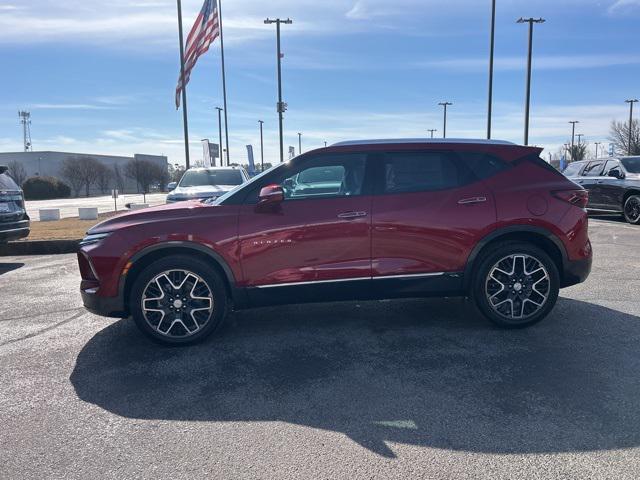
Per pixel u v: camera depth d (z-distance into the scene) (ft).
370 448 9.36
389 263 14.98
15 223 29.73
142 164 229.86
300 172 15.39
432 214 14.99
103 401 11.55
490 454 9.07
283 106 99.14
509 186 15.48
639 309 17.37
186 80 63.72
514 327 15.57
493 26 78.23
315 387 11.96
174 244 14.42
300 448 9.43
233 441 9.72
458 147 15.72
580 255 15.66
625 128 176.96
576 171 48.91
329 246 14.76
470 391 11.53
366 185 15.23
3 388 12.35
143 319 14.53
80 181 218.59
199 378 12.66
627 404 10.78
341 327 16.20
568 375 12.26
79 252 14.99
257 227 14.60
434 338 15.01
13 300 20.94
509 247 15.26
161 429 10.25
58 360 14.08
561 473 8.46
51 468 8.96
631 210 41.63
